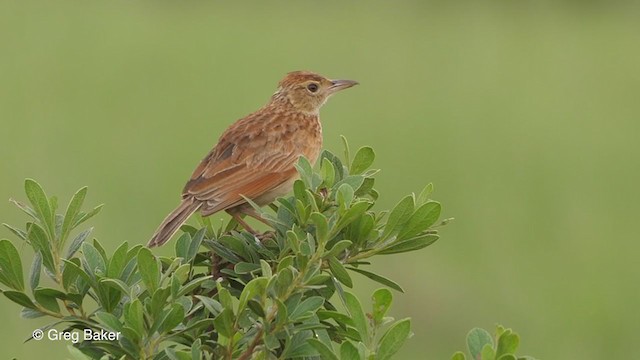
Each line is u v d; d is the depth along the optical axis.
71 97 21.67
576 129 21.39
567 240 15.55
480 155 19.44
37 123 19.59
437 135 20.53
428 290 13.73
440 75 25.11
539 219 16.30
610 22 30.66
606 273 14.72
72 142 18.59
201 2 30.81
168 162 17.72
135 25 28.02
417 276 13.93
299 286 4.01
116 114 20.67
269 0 31.72
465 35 28.80
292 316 3.92
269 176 6.68
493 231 15.73
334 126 20.52
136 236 14.37
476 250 15.14
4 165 16.97
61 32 26.62
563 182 17.98
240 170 6.60
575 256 15.08
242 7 30.89
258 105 22.05
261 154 6.72
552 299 14.04
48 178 16.53
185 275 3.99
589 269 14.77
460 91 23.86
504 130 21.14
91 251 4.16
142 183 16.44
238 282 4.74
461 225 15.92
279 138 6.91
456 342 13.11
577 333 13.45
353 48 27.25
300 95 7.62
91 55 25.06
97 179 16.48
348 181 4.48
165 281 4.36
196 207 6.30
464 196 17.25
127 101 21.69
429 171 18.44
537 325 13.59
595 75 25.73
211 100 22.25
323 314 4.16
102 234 14.33
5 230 14.60
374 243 4.36
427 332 13.21
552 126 21.55
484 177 18.19
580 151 19.88
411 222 4.31
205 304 3.98
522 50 27.69
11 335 11.35
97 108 21.06
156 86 23.00
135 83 23.08
